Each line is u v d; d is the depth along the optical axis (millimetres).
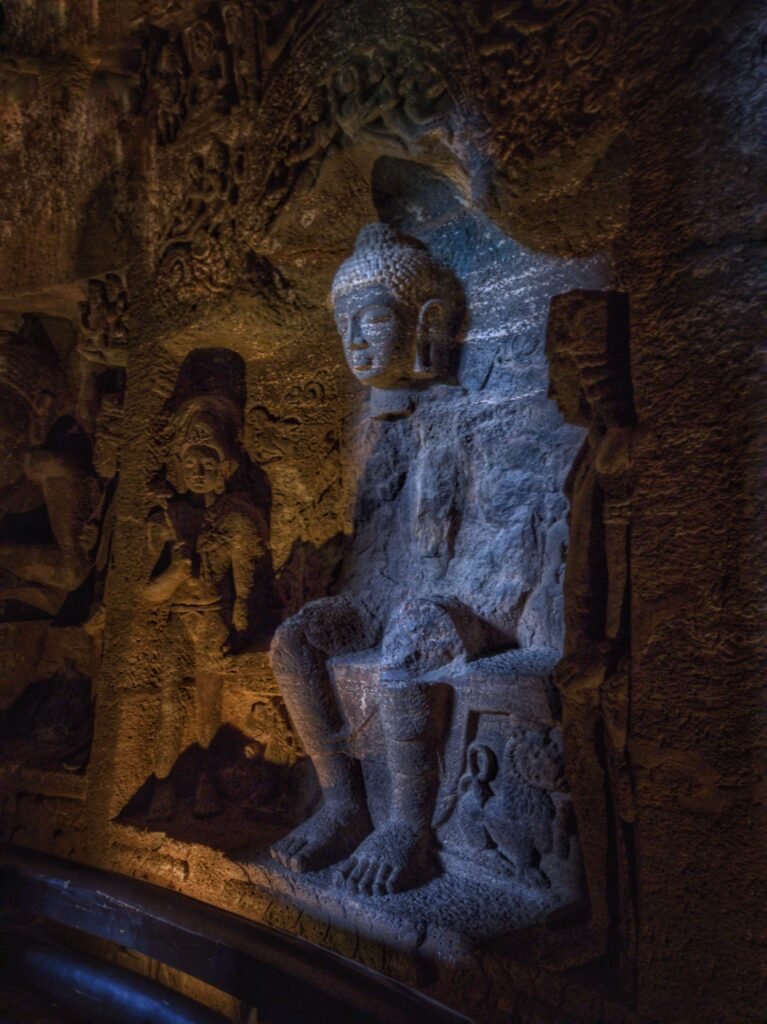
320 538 3227
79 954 2977
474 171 2564
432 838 2482
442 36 2580
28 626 3709
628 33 2086
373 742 2648
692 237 1882
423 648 2465
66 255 3596
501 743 2387
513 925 2170
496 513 2717
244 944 2525
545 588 2594
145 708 3213
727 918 1742
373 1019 2154
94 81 3492
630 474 2035
